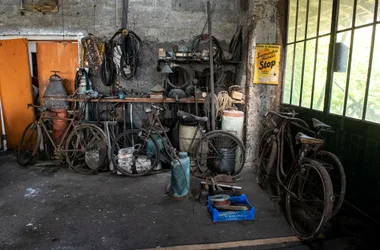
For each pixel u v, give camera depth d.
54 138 4.08
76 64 4.33
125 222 2.47
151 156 3.63
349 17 2.48
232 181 3.17
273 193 3.13
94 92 4.05
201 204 2.83
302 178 2.40
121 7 4.27
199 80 4.37
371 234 2.10
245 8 4.01
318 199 2.35
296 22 3.40
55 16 4.25
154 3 4.29
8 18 4.24
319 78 2.94
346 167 2.50
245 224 2.47
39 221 2.47
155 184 3.34
